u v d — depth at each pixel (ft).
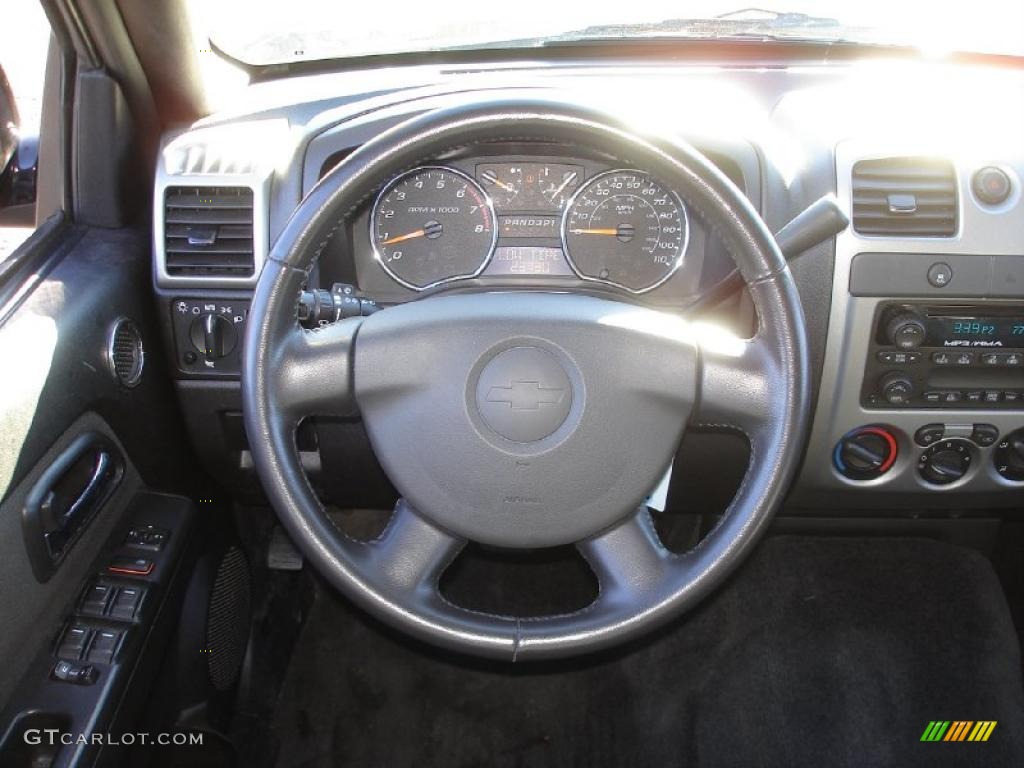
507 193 5.40
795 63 6.40
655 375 3.94
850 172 5.18
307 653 7.41
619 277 5.48
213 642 5.83
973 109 5.61
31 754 4.27
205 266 5.41
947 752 6.42
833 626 7.29
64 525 4.74
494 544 4.13
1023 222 5.19
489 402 3.91
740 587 7.63
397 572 4.13
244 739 6.37
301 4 6.15
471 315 3.96
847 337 5.32
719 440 5.45
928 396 5.40
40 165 5.53
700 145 5.32
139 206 5.76
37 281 4.89
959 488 5.75
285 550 6.99
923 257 5.18
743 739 6.64
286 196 5.37
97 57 5.25
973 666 6.96
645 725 6.82
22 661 4.48
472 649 3.99
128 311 5.36
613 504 4.05
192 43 5.42
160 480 5.87
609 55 6.46
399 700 7.06
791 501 6.06
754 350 3.96
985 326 5.27
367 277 5.58
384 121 5.40
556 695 7.09
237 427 5.93
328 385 4.00
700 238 5.37
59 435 4.71
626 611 4.02
